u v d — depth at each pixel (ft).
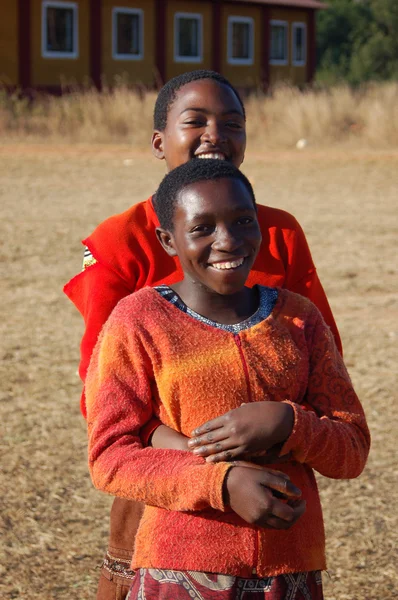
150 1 122.72
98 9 117.50
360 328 29.71
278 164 70.49
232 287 7.97
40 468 19.30
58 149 78.13
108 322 8.27
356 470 8.09
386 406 22.91
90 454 7.90
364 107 88.02
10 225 45.19
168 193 8.24
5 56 110.93
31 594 14.70
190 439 7.66
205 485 7.33
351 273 36.83
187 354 7.90
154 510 8.04
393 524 17.06
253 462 7.75
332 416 8.18
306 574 8.03
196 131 10.30
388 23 208.33
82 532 16.75
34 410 22.59
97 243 10.22
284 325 8.25
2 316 30.73
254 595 7.75
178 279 10.17
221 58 131.44
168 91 10.55
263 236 10.32
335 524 17.08
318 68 213.46
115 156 74.38
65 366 25.94
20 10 111.14
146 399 7.95
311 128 84.94
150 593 7.80
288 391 8.00
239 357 7.90
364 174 65.36
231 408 7.82
